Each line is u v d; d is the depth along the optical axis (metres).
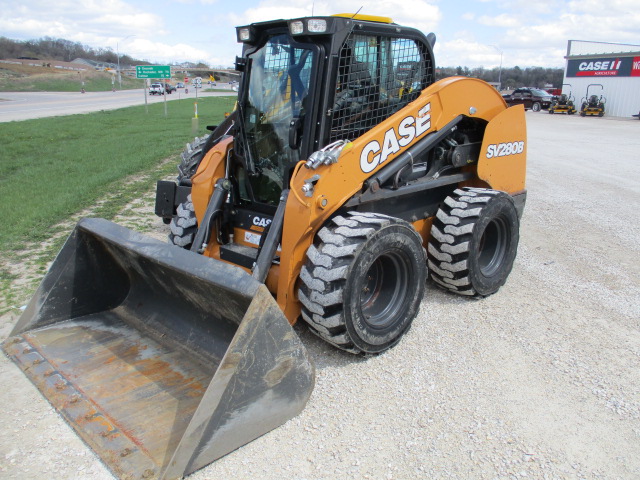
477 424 3.24
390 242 3.78
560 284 5.43
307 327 4.41
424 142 4.45
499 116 5.23
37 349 3.86
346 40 3.84
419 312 4.75
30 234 6.68
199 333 3.85
